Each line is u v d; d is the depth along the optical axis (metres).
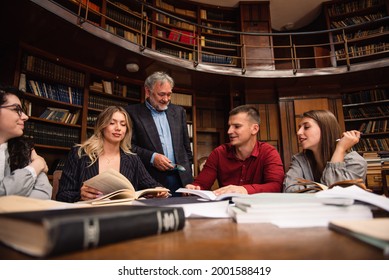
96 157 1.55
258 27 5.59
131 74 4.36
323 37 5.83
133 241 0.35
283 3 5.70
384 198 0.54
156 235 0.39
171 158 2.27
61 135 3.51
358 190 0.63
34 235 0.28
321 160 1.33
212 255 0.29
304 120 1.38
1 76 3.26
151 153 1.98
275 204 0.52
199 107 5.54
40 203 0.55
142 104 2.33
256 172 1.63
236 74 4.60
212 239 0.37
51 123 3.51
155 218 0.38
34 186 1.20
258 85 5.07
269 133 5.16
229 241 0.35
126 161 1.63
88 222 0.29
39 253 0.27
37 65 3.39
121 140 1.71
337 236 0.37
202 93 5.45
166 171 2.11
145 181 1.65
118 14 4.39
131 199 0.83
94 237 0.29
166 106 2.27
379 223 0.37
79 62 3.89
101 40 3.36
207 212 0.62
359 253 0.28
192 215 0.60
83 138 3.70
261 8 5.69
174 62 4.13
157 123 2.28
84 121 3.76
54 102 3.50
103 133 1.63
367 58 5.04
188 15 5.50
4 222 0.31
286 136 5.03
